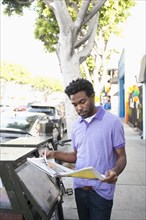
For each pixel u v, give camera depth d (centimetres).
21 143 340
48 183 299
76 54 802
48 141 393
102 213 289
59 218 368
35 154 320
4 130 834
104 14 1309
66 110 802
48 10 1283
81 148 293
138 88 1797
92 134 286
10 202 236
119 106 3098
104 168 284
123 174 792
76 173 236
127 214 521
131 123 2169
